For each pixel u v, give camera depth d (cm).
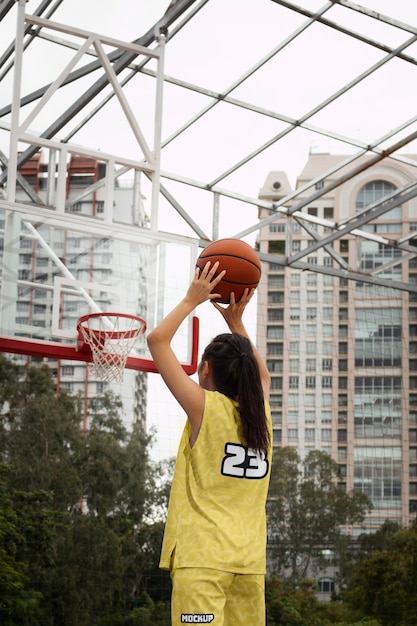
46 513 2138
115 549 2300
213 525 251
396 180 3578
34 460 2402
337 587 2692
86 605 2202
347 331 3241
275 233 3688
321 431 3092
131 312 766
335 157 3703
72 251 754
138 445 2620
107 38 869
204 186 1434
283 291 3456
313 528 2683
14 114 798
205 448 258
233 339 272
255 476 261
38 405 2480
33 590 2052
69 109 1219
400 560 2264
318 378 3162
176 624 247
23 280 732
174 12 1008
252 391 263
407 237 1655
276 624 2325
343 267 1623
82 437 2523
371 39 1116
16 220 744
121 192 1822
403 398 3073
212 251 370
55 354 726
